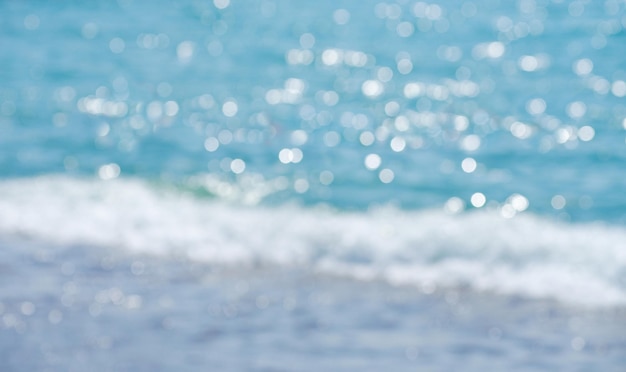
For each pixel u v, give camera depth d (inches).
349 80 1606.8
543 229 743.7
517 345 563.5
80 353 546.3
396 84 1582.2
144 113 1326.3
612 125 1241.4
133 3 2413.9
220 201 881.5
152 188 915.4
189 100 1425.9
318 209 877.8
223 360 539.2
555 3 2358.5
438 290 649.6
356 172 1034.1
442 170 1049.5
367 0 2534.5
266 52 1841.8
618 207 913.5
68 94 1435.8
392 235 730.8
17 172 1006.4
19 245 729.6
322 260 705.6
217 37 2016.5
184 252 719.1
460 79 1609.3
